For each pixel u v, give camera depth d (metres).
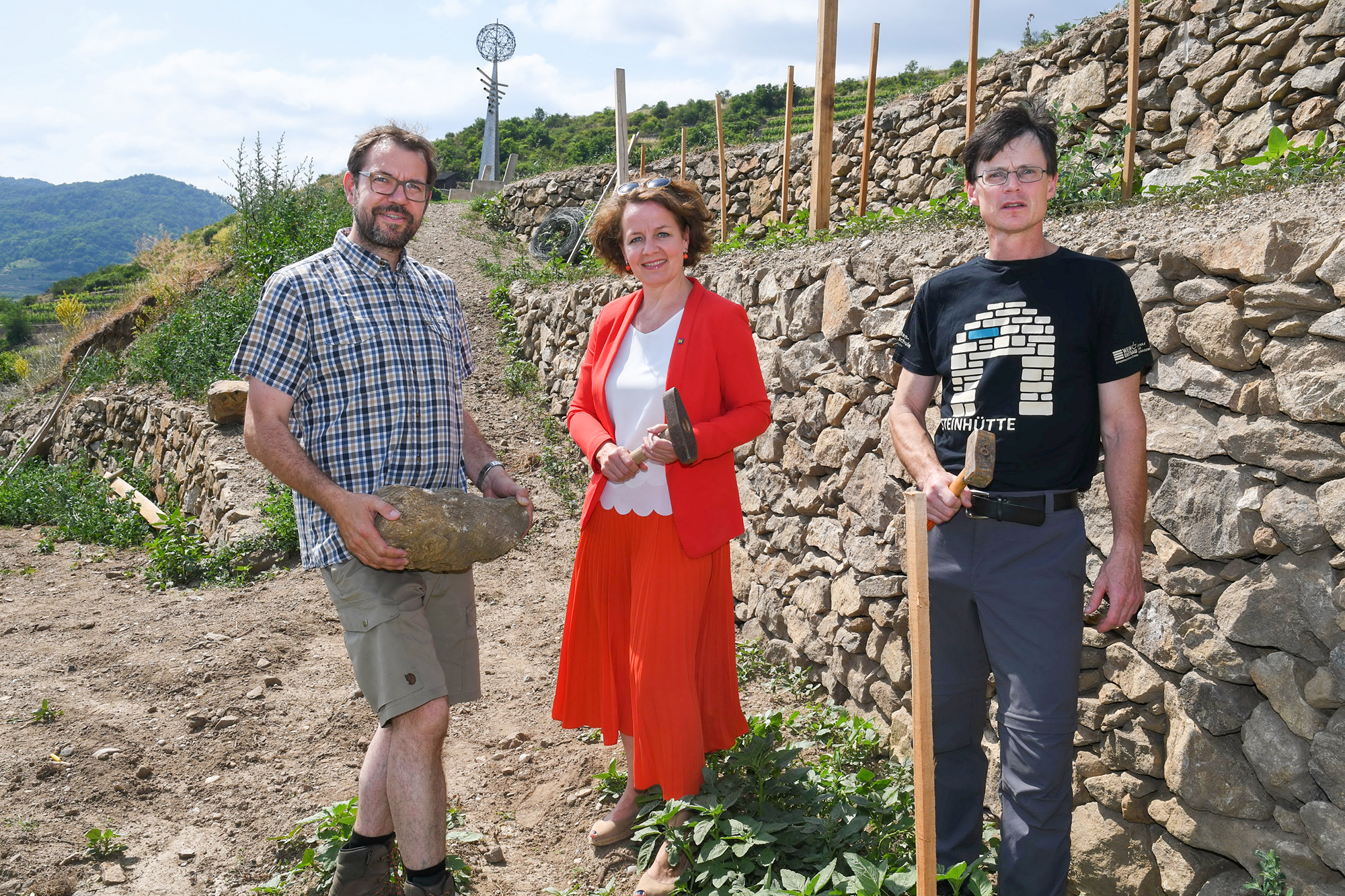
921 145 9.70
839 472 3.98
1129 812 2.53
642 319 2.88
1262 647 2.22
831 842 2.66
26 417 13.57
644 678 2.63
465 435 2.91
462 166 57.50
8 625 5.28
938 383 3.34
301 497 2.52
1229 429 2.37
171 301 13.52
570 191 15.77
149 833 3.09
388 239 2.49
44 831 3.01
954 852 2.45
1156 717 2.46
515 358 9.57
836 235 5.20
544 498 7.01
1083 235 3.23
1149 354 2.22
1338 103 5.74
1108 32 7.46
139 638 4.96
